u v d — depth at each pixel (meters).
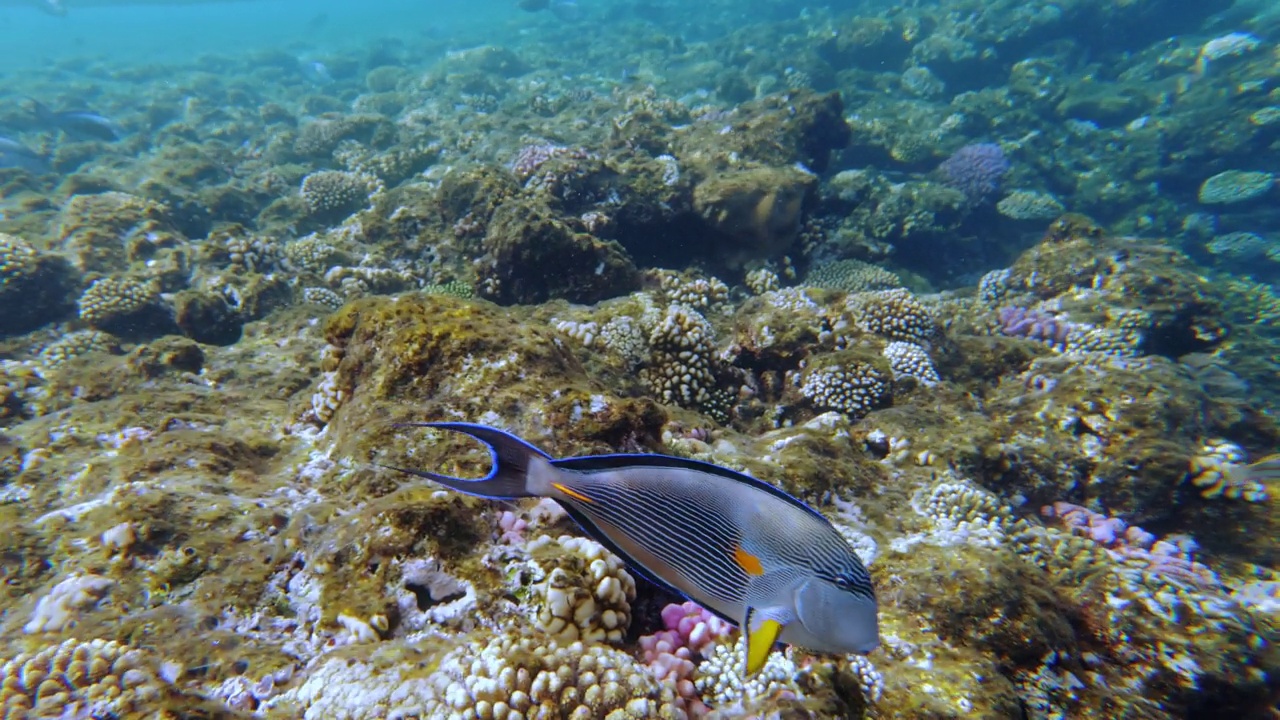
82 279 8.24
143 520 2.92
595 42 33.50
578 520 1.46
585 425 3.58
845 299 7.55
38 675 2.15
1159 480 5.42
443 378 3.79
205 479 3.45
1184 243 15.45
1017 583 3.57
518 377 3.76
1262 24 19.14
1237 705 3.45
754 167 11.17
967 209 14.36
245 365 6.34
